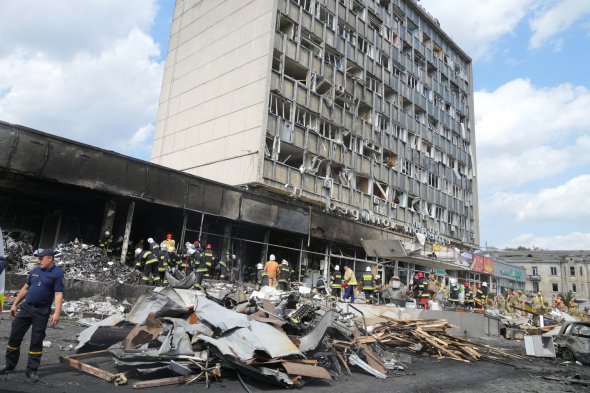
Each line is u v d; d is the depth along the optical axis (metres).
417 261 23.95
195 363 6.38
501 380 9.01
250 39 27.86
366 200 31.52
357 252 30.70
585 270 70.62
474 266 40.06
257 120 25.39
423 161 38.88
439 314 16.59
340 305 13.73
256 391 6.09
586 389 8.68
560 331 13.87
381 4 38.00
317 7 30.36
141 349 6.59
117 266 16.16
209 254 16.70
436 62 44.19
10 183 17.28
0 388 5.06
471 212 45.91
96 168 16.77
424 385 7.76
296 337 8.11
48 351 7.25
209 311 7.39
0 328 8.79
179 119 32.12
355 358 8.49
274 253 26.66
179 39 34.78
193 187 19.86
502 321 19.66
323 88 30.16
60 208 21.88
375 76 34.50
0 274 5.85
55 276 5.71
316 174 29.06
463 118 48.12
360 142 32.06
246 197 22.05
